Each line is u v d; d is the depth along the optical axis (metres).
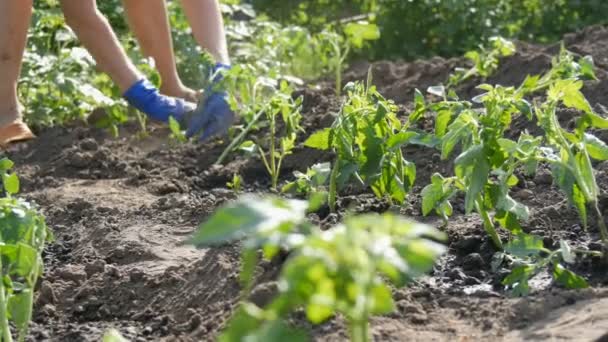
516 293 2.48
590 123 2.60
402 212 2.97
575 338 2.27
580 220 2.82
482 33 5.55
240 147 3.43
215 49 3.68
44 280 2.80
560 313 2.38
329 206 3.00
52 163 3.90
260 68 4.48
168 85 3.95
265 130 3.89
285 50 4.92
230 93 3.51
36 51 4.31
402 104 4.02
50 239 2.60
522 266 2.49
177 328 2.54
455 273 2.61
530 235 2.59
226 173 3.62
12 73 3.65
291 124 3.41
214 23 3.72
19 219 2.47
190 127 3.55
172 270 2.77
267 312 1.77
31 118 4.24
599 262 2.59
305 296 1.78
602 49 4.15
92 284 2.76
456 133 2.59
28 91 4.29
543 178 3.09
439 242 2.77
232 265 2.69
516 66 4.04
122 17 4.64
